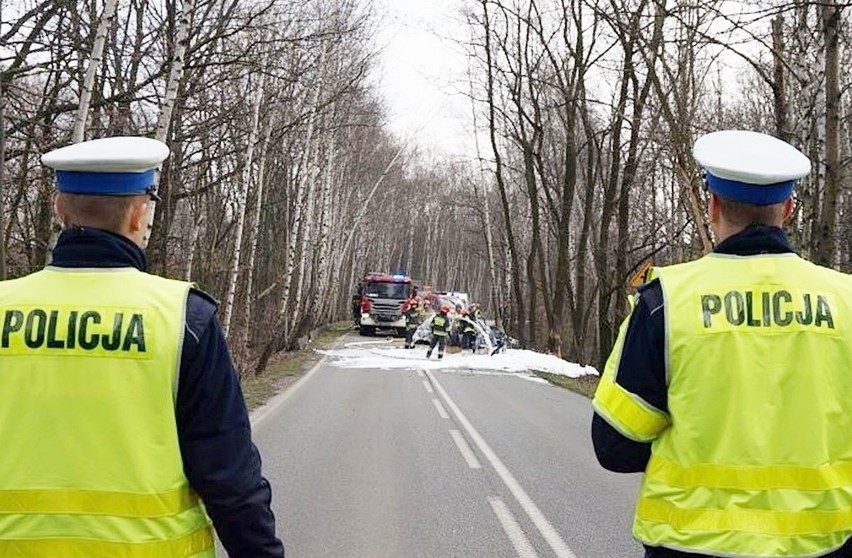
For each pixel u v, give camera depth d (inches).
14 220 689.0
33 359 96.0
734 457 102.3
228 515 97.2
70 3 611.8
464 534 275.9
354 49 1198.3
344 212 1875.0
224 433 97.5
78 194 101.2
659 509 106.1
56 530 92.9
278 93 860.0
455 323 1186.0
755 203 108.6
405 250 3666.3
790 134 457.1
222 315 893.2
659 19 588.1
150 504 94.3
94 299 98.3
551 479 362.3
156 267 711.1
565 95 1141.1
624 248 936.9
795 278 108.1
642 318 109.0
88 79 422.0
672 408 106.1
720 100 1031.6
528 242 1998.0
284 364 924.6
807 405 103.3
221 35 555.2
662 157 987.3
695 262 112.2
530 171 1333.7
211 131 826.2
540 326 1946.4
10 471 93.9
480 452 421.4
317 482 344.5
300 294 1144.2
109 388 95.0
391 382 762.8
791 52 484.7
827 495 102.0
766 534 99.6
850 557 103.2
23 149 601.3
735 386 103.4
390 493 328.8
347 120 1393.9
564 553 258.7
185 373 97.1
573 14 1105.4
